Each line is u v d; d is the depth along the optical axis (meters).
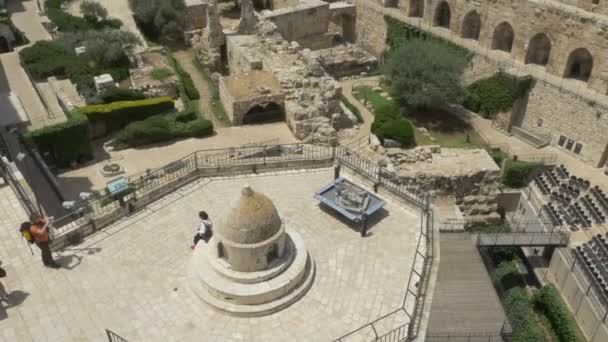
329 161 25.94
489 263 33.94
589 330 29.64
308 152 28.50
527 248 37.44
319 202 23.28
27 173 33.59
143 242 20.61
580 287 30.92
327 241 21.03
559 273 33.62
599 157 43.31
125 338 16.59
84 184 34.44
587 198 38.12
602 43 41.34
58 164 36.31
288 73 45.06
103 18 58.28
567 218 36.28
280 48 49.47
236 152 36.56
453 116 51.16
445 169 40.19
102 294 18.12
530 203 40.41
